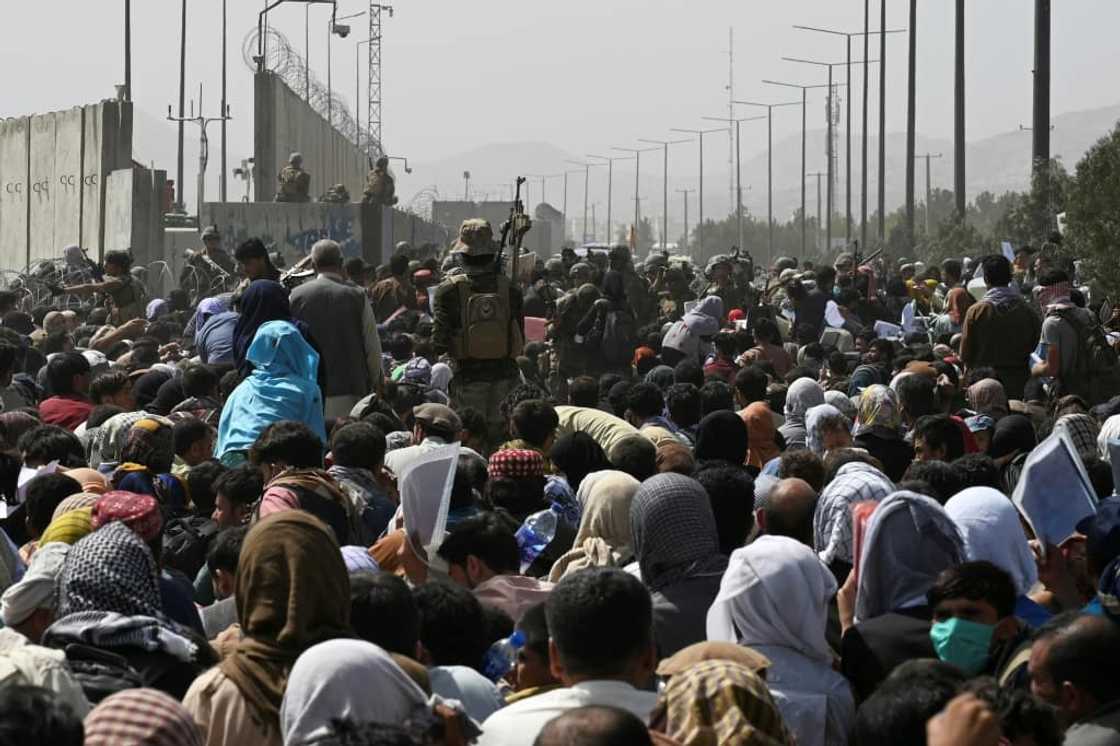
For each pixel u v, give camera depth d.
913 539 10.19
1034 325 24.91
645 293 38.31
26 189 63.84
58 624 9.12
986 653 9.36
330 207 57.78
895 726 7.53
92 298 42.34
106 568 9.27
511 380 20.89
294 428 13.53
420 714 7.63
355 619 9.20
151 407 20.08
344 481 14.55
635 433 16.94
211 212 57.31
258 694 8.54
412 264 38.22
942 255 89.56
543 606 9.58
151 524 11.38
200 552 13.85
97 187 56.72
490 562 11.95
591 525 13.25
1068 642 8.12
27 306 44.66
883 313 39.09
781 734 7.83
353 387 20.89
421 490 12.38
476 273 20.80
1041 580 11.64
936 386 20.91
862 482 11.92
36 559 10.23
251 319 19.56
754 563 9.63
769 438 18.30
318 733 7.14
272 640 8.69
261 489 13.51
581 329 33.00
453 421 16.00
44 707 6.02
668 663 8.48
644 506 10.97
